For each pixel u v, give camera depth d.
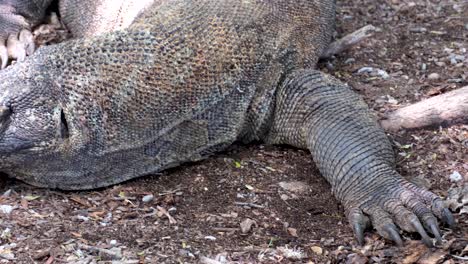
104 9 9.02
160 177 7.14
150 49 6.77
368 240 6.38
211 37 7.09
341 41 9.18
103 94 6.56
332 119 7.17
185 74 6.85
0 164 6.62
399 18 10.40
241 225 6.52
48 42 9.47
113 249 6.04
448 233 6.33
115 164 6.84
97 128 6.58
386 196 6.56
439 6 10.68
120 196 6.82
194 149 7.21
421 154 7.55
